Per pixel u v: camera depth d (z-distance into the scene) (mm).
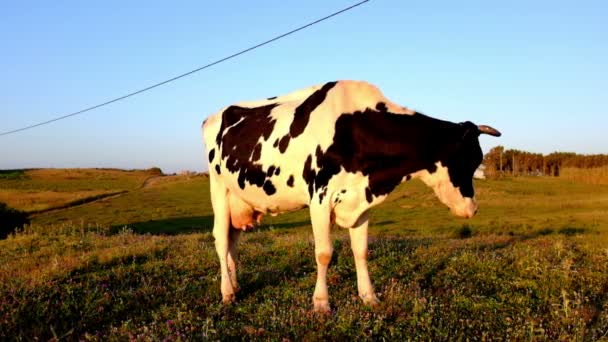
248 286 7457
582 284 6918
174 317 6012
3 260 10445
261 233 14766
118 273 7969
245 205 7531
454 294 6387
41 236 13688
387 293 6590
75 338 5578
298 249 9789
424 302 6008
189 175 125688
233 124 7590
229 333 5383
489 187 70125
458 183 6371
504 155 118375
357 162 6102
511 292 6609
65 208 60625
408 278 7492
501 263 8141
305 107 6590
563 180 83500
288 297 6695
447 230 31641
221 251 7281
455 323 5461
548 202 53312
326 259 6105
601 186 73938
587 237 16656
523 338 5051
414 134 6109
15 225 24047
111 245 11844
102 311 6258
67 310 6242
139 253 9750
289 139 6500
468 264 8156
